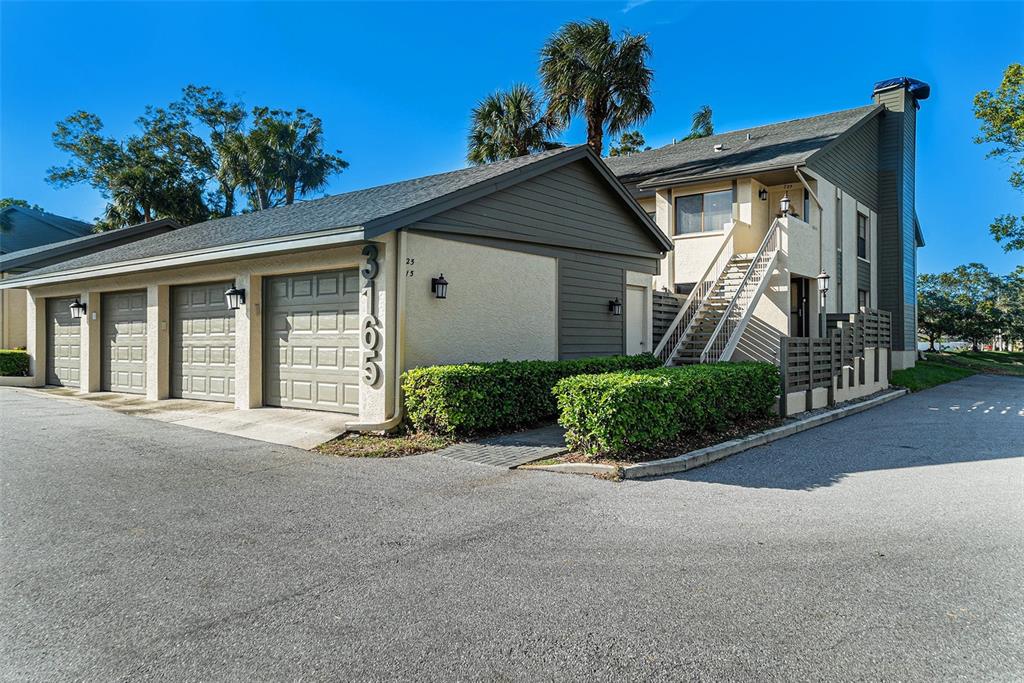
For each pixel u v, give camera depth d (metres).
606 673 2.51
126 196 32.50
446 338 8.57
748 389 8.59
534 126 21.28
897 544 4.04
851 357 12.38
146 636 2.82
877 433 8.69
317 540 4.12
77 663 2.58
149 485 5.55
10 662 2.58
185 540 4.11
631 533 4.25
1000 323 32.34
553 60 19.67
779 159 14.85
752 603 3.16
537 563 3.71
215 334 10.51
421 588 3.35
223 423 8.71
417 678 2.48
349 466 6.30
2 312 17.58
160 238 14.54
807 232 15.05
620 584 3.40
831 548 3.96
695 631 2.87
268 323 9.70
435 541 4.10
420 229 8.06
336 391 8.74
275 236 8.09
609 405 6.18
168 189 33.69
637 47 18.97
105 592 3.29
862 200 18.84
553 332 10.56
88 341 12.78
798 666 2.56
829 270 16.30
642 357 11.11
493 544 4.04
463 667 2.56
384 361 7.77
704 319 14.02
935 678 2.48
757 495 5.25
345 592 3.30
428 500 5.07
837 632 2.86
